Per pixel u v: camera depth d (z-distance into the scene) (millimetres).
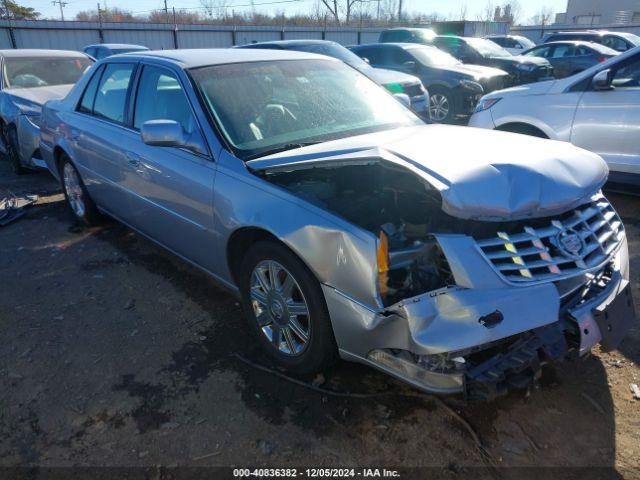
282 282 2811
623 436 2395
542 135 5754
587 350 2322
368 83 3998
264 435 2471
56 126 5098
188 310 3617
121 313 3604
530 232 2277
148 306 3686
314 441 2426
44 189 6812
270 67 3693
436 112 10633
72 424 2586
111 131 4133
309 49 9781
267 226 2666
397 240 2359
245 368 2965
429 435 2436
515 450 2340
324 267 2430
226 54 3807
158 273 4203
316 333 2596
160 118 3609
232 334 3305
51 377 2949
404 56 11008
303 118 3393
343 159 2520
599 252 2451
